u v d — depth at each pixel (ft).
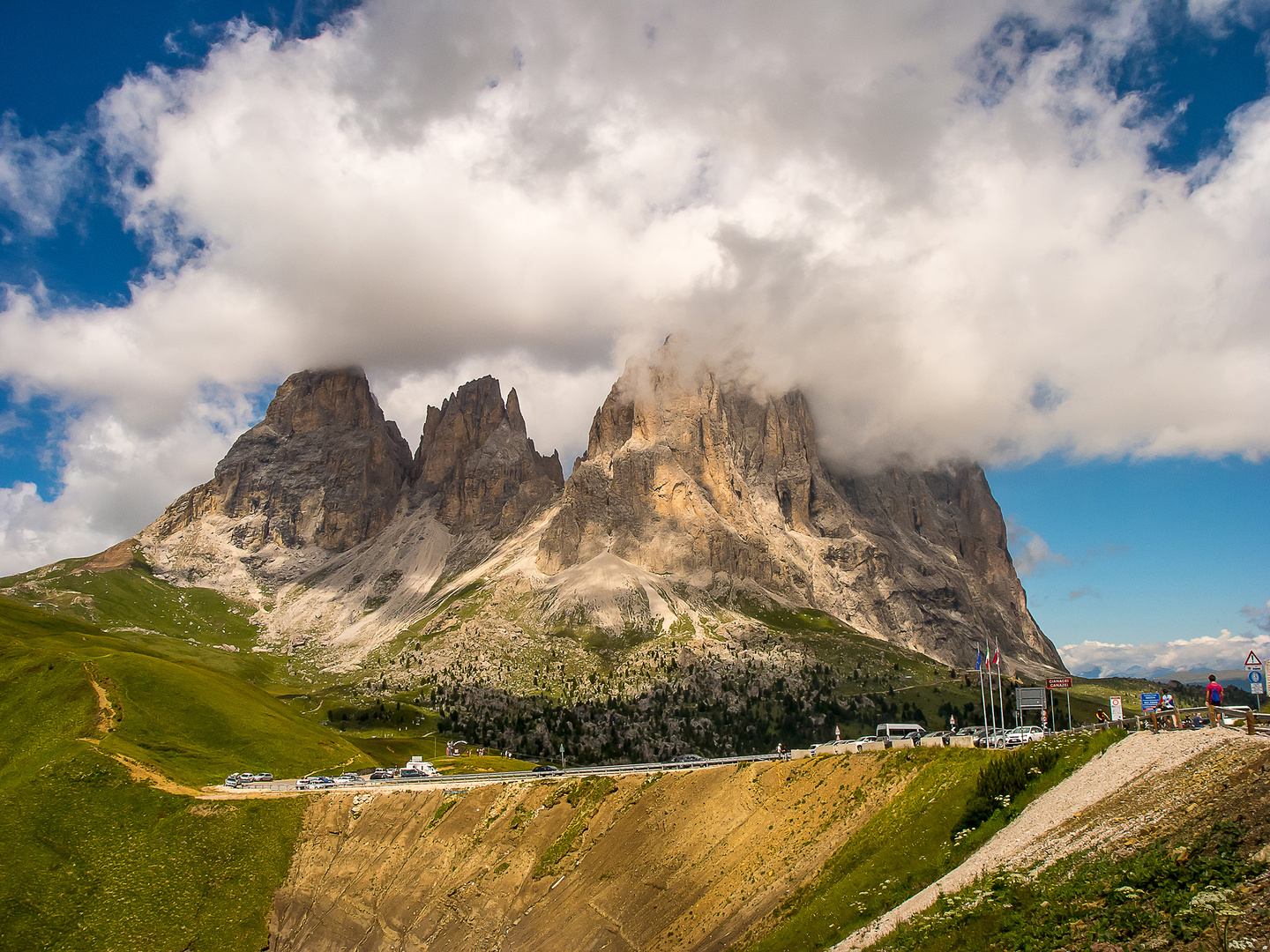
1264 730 175.11
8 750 588.50
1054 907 154.30
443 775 568.00
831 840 264.31
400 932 380.78
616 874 327.67
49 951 404.77
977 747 285.84
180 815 483.92
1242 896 127.54
